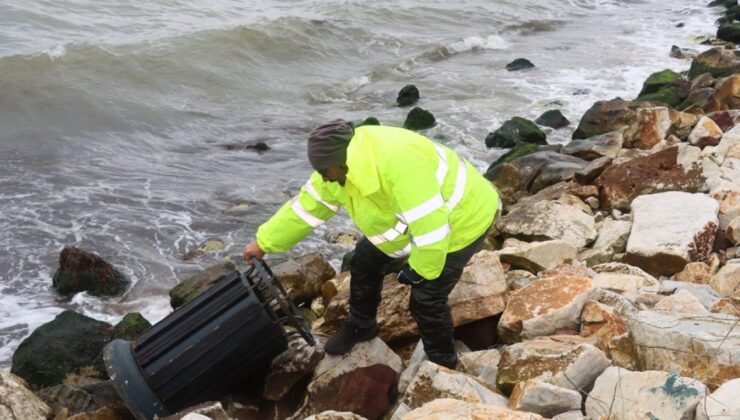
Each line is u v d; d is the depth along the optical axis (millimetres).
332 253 8594
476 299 5172
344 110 14469
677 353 4078
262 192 10492
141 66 15047
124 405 5074
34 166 11180
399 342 5406
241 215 9766
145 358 4582
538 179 9094
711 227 6203
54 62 14328
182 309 4699
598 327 4836
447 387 4203
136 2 19734
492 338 5246
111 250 8742
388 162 3977
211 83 15289
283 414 4906
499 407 3768
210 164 11641
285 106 14695
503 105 14273
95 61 14695
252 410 4832
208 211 9883
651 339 4203
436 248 4047
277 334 4609
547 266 6203
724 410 3490
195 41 16234
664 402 3660
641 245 6148
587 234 6824
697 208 6398
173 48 15820
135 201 10078
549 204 7113
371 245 4691
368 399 4734
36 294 7902
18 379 5051
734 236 6227
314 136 4035
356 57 17719
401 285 5410
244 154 12117
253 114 14133
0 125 12477
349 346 4910
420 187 3980
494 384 4613
